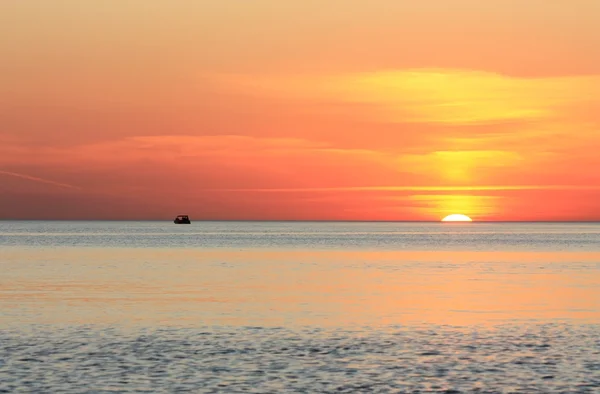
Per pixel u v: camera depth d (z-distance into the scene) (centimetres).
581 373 5156
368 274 13688
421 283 11831
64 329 6925
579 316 7900
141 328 7012
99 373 5144
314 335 6656
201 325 7212
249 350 5941
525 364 5441
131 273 13650
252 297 9631
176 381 4938
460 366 5384
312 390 4731
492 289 10800
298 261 17688
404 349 6003
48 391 4681
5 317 7706
